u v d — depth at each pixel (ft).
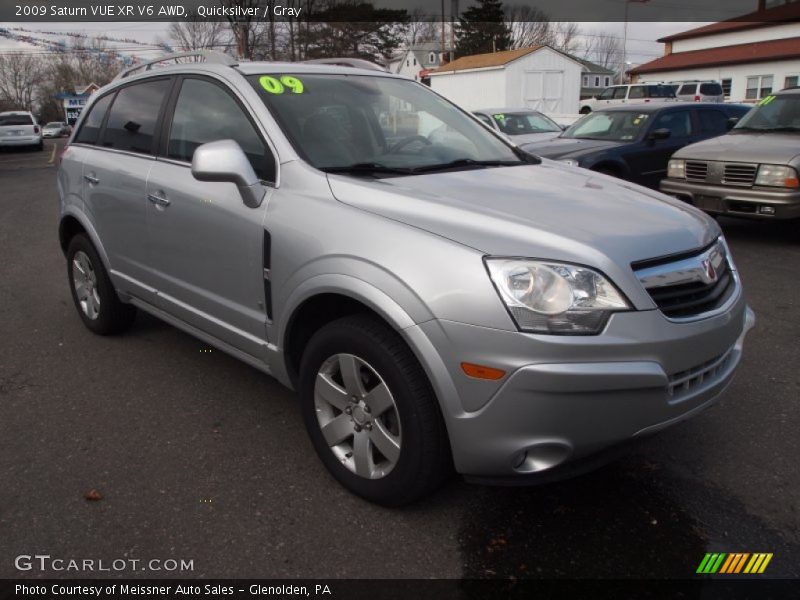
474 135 13.58
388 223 9.00
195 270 11.99
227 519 9.32
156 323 17.19
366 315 9.17
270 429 11.78
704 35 140.56
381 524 9.21
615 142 32.48
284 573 8.33
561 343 7.75
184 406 12.64
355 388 9.26
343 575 8.30
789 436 11.46
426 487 8.89
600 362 7.86
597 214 9.40
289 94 11.80
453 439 8.31
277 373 10.77
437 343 8.13
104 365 14.56
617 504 9.66
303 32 128.26
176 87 13.17
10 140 99.04
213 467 10.59
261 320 10.66
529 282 7.91
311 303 9.85
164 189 12.37
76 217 15.46
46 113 281.13
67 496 9.83
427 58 213.87
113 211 14.06
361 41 147.33
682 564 8.46
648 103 35.58
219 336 11.85
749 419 12.05
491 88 106.52
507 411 7.93
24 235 30.71
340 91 12.46
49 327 17.08
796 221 25.32
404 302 8.34
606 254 8.31
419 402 8.52
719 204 25.53
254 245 10.48
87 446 11.23
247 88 11.61
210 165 10.00
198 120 12.40
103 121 15.44
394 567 8.43
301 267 9.62
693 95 96.78
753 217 24.76
